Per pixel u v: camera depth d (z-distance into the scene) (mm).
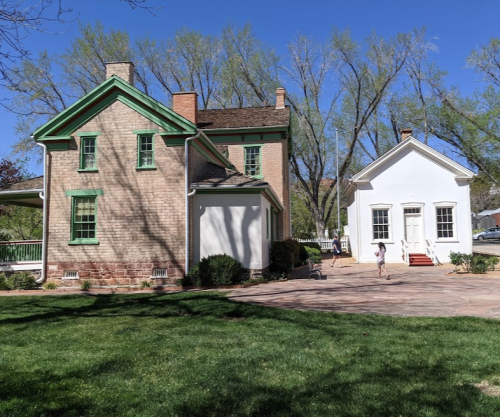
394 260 26312
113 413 4902
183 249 17219
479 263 19781
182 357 6945
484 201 72562
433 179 26359
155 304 12555
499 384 5449
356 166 43750
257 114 26281
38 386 5766
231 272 16703
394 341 7500
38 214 30469
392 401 4965
